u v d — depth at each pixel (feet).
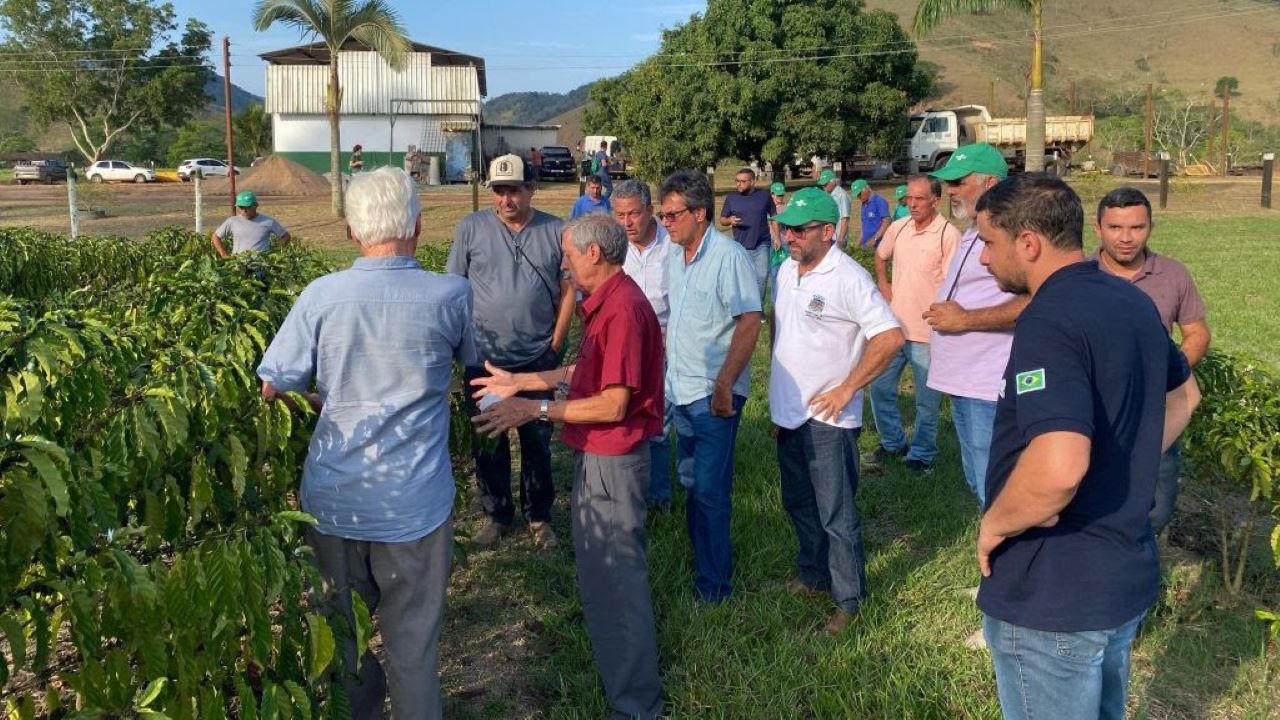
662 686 12.48
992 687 12.80
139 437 8.46
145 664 7.95
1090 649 8.35
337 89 94.12
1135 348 8.10
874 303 13.69
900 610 14.79
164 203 113.60
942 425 25.44
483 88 187.21
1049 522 8.04
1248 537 15.28
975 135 129.08
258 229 33.06
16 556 7.06
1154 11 587.68
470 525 18.54
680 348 14.80
